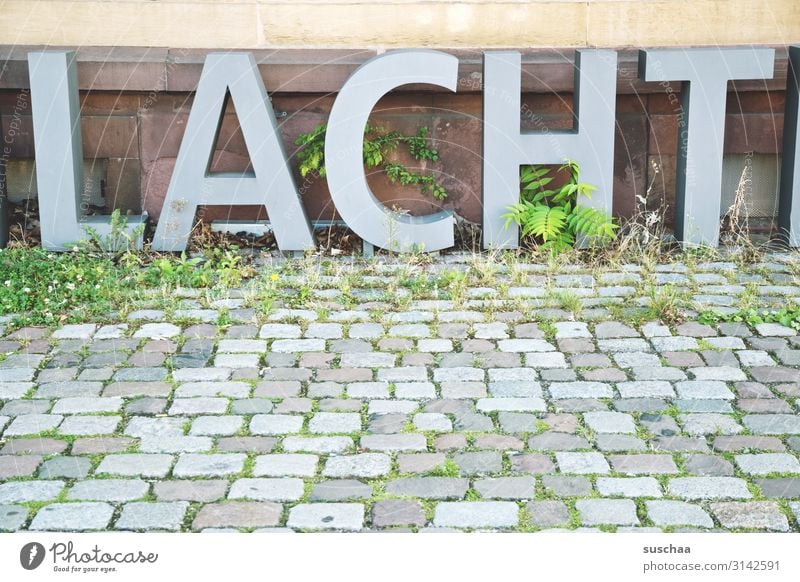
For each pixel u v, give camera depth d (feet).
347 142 24.04
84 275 22.24
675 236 25.48
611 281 22.65
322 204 26.68
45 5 25.55
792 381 17.83
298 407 16.83
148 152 26.35
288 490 14.38
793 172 24.73
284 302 21.50
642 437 15.85
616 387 17.57
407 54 23.77
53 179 24.22
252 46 25.96
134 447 15.53
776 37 26.11
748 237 25.43
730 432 16.01
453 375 18.03
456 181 26.71
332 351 19.06
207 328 20.12
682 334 19.79
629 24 26.02
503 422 16.30
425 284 22.34
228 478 14.70
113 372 18.13
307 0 25.79
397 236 24.45
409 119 26.35
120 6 25.64
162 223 24.48
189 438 15.80
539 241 25.21
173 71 25.66
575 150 24.57
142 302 21.30
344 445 15.60
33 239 25.57
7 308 20.79
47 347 19.16
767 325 20.20
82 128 26.25
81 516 13.76
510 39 26.03
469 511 13.89
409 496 14.25
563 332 19.86
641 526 13.56
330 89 25.89
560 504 14.06
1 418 16.38
